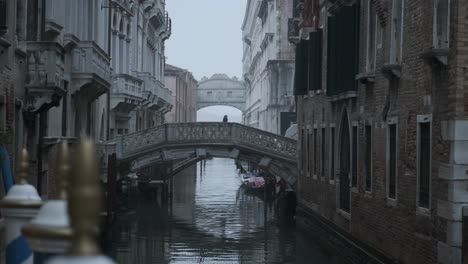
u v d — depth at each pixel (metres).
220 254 19.22
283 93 45.41
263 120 54.75
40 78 13.89
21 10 13.68
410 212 12.76
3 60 11.98
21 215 2.78
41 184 15.89
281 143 27.11
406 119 13.02
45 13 15.70
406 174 13.02
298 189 26.42
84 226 1.57
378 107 15.13
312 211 23.25
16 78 13.14
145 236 22.66
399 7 13.51
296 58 25.64
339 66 17.92
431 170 11.53
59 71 14.54
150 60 42.44
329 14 20.80
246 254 19.22
